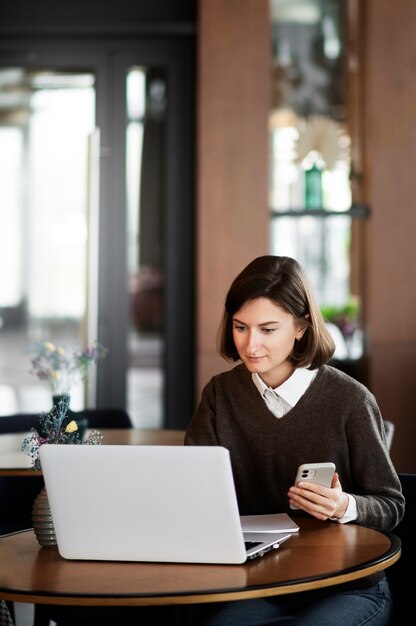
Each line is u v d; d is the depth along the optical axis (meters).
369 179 6.74
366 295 6.79
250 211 6.70
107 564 2.40
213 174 6.70
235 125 6.70
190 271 7.05
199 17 6.71
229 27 6.70
